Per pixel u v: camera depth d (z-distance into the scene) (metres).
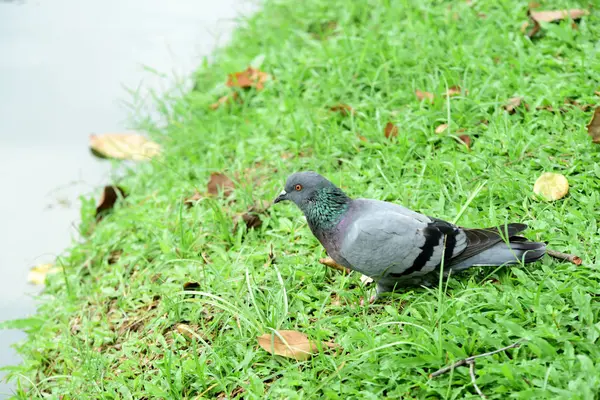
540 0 7.39
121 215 6.91
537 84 6.36
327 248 5.02
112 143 7.88
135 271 6.09
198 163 7.12
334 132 6.61
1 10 10.39
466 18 7.44
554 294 4.45
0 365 5.83
